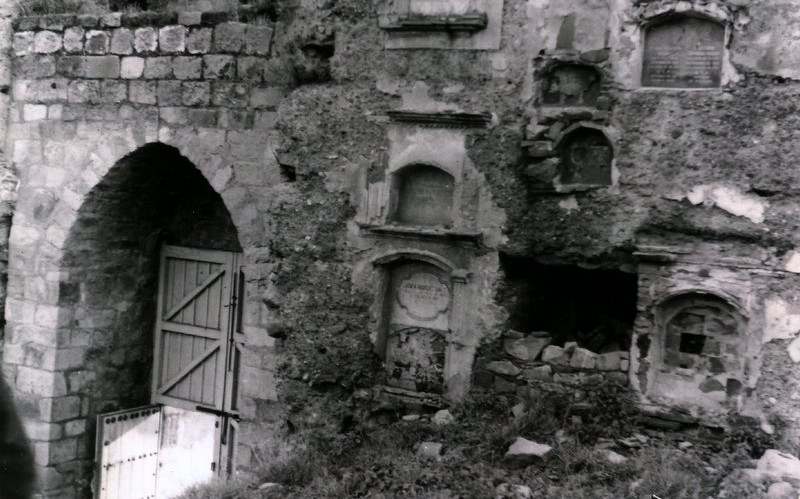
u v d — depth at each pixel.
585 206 7.89
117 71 11.09
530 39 8.13
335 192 8.93
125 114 11.05
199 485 8.52
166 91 10.77
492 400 8.09
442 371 8.52
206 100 10.52
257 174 10.26
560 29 8.01
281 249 9.15
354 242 8.87
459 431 7.84
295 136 9.11
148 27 10.88
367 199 8.80
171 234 12.61
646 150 7.62
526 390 8.01
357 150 8.85
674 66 7.62
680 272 7.48
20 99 11.77
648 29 7.68
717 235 7.35
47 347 11.58
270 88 10.17
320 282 8.97
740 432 7.11
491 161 8.27
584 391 7.80
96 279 11.93
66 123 11.46
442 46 8.48
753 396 7.16
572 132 7.95
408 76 8.62
